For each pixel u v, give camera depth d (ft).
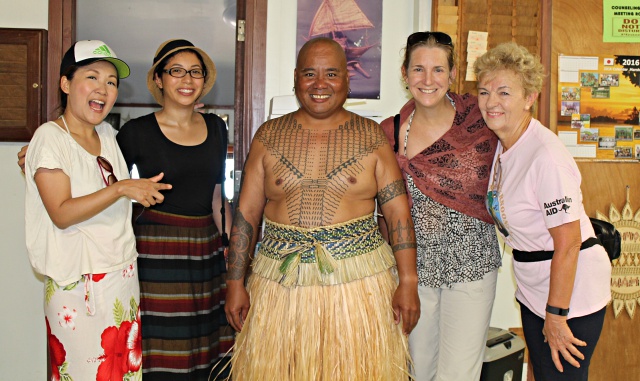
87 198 5.69
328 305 5.71
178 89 6.89
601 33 9.37
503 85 5.81
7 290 8.93
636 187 9.58
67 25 8.93
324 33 9.43
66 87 6.08
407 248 6.00
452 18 9.01
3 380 9.01
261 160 6.09
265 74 9.39
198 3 10.18
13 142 8.79
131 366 6.52
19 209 8.88
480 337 6.67
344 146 5.88
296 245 5.80
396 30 9.55
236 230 6.18
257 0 9.29
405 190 6.15
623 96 9.47
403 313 5.96
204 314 7.13
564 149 5.74
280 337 5.79
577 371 5.94
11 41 8.59
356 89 9.54
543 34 9.25
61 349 6.11
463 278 6.55
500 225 6.27
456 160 6.50
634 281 9.62
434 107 6.46
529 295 6.23
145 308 6.87
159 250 6.86
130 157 6.95
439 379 6.84
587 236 5.96
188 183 6.99
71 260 5.95
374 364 5.74
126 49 10.23
